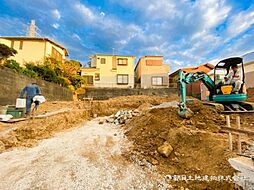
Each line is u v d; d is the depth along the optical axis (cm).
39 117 876
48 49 2184
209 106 777
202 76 775
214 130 593
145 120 787
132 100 1719
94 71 2906
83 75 2873
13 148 612
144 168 474
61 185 395
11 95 1075
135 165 497
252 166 331
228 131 445
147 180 414
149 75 2909
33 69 1628
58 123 912
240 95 738
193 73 743
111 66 2969
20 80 1171
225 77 800
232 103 796
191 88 2159
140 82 2961
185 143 526
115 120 1044
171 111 791
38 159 530
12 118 841
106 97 2486
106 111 1441
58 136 773
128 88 2636
